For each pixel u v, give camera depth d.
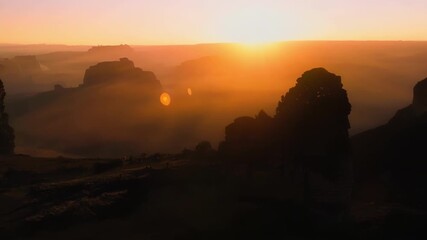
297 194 34.28
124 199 32.69
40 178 44.00
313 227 32.28
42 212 30.55
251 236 30.02
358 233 33.59
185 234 29.44
